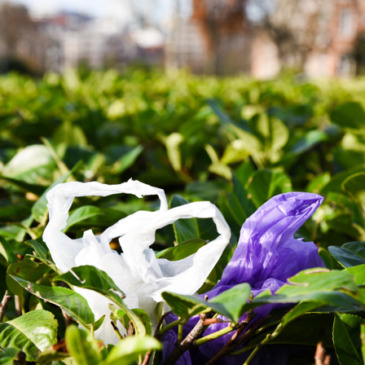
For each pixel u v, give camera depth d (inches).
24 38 1973.4
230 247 46.2
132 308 29.5
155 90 259.0
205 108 111.5
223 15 1058.1
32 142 126.3
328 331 34.6
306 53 1063.0
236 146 99.3
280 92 218.7
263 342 31.5
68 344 24.0
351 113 95.6
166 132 132.3
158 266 33.6
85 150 80.2
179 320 30.0
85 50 2208.4
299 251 37.0
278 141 89.2
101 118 135.7
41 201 52.6
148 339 22.0
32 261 40.8
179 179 96.0
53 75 312.2
